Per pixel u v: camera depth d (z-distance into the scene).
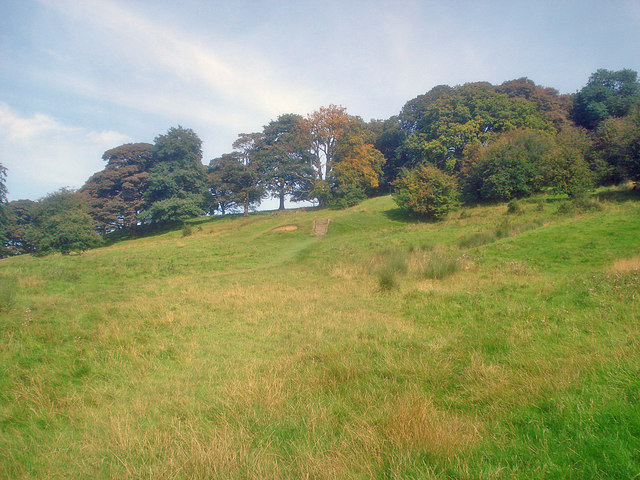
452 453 3.26
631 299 7.96
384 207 44.22
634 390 3.94
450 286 11.55
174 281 15.78
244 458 3.35
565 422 3.56
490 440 3.50
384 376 5.22
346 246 25.48
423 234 27.03
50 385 5.23
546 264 14.34
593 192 29.91
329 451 3.44
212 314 9.36
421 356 5.73
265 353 6.53
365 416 4.04
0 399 4.88
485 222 28.97
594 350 5.30
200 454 3.34
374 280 13.59
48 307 10.40
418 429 3.57
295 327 8.07
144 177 51.47
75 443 3.87
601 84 51.91
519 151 36.25
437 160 48.34
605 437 3.26
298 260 21.72
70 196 41.69
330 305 10.10
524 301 8.88
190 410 4.39
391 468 3.10
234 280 15.45
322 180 52.66
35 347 6.87
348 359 5.71
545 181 34.72
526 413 3.87
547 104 51.56
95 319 8.90
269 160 53.75
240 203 54.81
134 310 9.78
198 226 46.28
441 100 49.00
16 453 3.68
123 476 3.23
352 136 51.72
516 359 5.30
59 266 20.55
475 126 45.59
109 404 4.73
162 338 7.45
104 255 26.42
